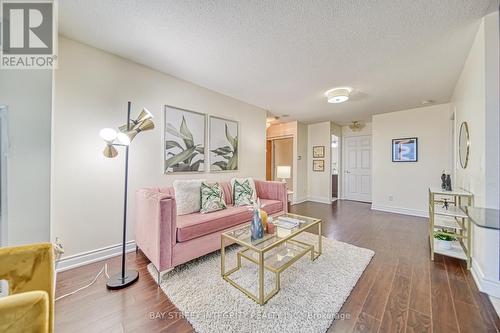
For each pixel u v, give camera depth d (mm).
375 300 1557
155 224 1825
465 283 1773
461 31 1810
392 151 4508
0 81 1403
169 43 2029
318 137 5762
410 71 2570
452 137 3699
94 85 2117
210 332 1256
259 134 4184
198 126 3084
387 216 4121
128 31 1849
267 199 3494
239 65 2463
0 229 1390
